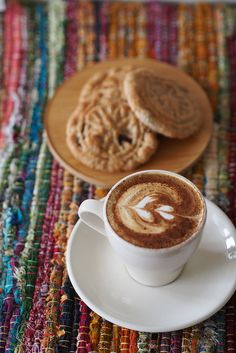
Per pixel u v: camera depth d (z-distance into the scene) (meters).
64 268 0.64
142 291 0.59
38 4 0.95
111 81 0.77
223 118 0.79
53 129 0.75
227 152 0.75
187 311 0.57
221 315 0.61
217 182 0.72
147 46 0.89
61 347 0.59
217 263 0.61
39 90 0.83
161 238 0.55
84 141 0.72
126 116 0.73
